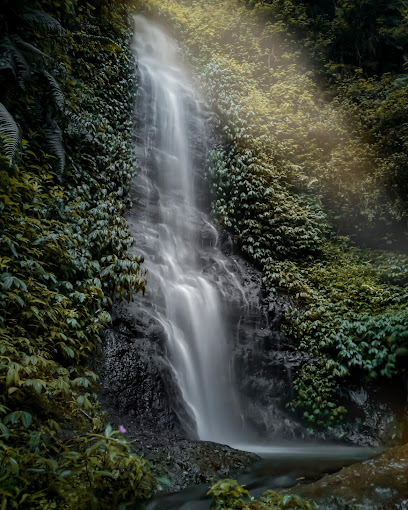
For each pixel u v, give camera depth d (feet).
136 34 41.70
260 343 23.70
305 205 34.27
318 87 48.78
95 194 23.35
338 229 35.24
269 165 33.01
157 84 36.17
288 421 21.88
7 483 7.67
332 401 21.97
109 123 28.07
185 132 34.32
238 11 51.57
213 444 13.99
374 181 35.91
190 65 42.96
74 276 17.16
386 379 21.35
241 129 34.58
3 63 18.10
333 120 40.27
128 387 16.29
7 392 10.28
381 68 53.42
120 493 9.27
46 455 9.76
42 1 24.11
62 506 7.86
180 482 11.15
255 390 22.33
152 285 21.84
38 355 12.17
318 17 54.75
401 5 52.85
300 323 24.72
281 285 26.91
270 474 12.58
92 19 31.35
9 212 15.10
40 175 19.13
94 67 29.27
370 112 41.11
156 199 28.45
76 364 15.08
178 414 17.47
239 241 29.91
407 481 8.95
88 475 8.35
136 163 28.68
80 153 24.07
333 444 20.66
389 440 19.81
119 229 20.98
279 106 40.83
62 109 21.44
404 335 20.59
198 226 29.01
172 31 46.24
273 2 52.54
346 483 9.25
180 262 26.00
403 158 36.01
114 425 14.11
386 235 34.81
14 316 13.39
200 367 21.11
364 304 26.03
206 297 23.63
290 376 23.06
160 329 19.48
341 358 22.56
